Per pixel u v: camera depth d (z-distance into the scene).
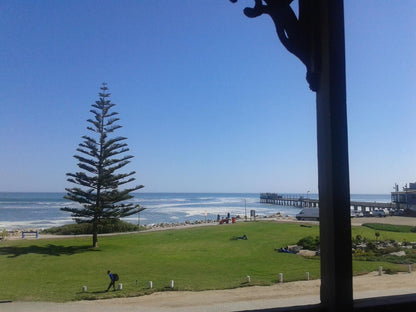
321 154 2.40
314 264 19.05
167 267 19.20
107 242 30.47
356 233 29.50
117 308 11.77
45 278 17.14
